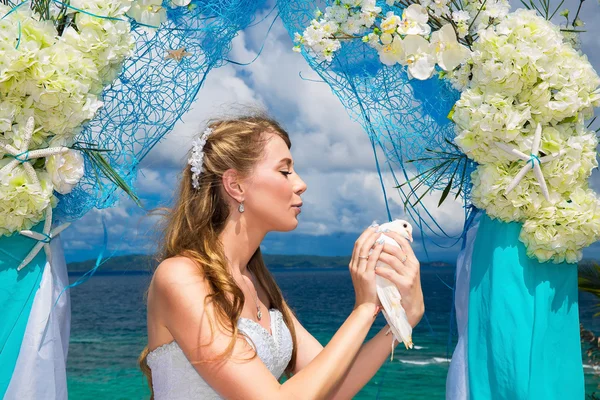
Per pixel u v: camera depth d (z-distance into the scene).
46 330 2.16
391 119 2.45
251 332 1.92
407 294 1.96
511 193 2.20
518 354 2.19
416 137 2.45
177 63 2.42
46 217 2.19
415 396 17.94
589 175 2.24
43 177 2.15
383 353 2.12
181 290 1.79
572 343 2.27
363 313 1.89
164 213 2.13
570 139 2.20
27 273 2.19
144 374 2.09
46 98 2.07
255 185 1.96
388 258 1.96
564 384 2.22
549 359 2.22
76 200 2.32
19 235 2.20
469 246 2.45
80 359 23.84
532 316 2.22
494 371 2.23
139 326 31.88
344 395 2.09
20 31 2.03
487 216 2.36
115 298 43.34
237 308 1.83
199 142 2.01
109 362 23.28
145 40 2.40
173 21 2.42
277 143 2.03
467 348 2.34
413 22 2.30
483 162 2.25
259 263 2.21
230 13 2.45
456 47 2.27
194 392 1.85
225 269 1.89
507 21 2.20
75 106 2.12
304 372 1.74
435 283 51.31
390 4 2.37
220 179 1.98
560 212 2.17
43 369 2.13
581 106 2.21
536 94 2.16
